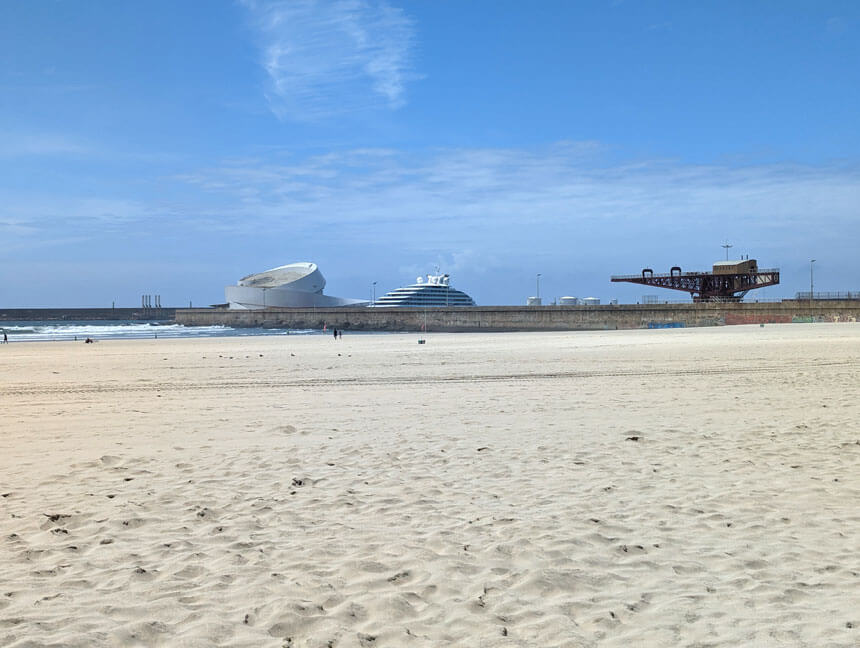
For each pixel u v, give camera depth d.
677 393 13.93
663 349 30.80
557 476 7.18
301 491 6.78
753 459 7.79
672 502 6.14
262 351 39.25
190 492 6.77
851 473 7.04
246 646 3.56
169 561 4.85
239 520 5.82
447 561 4.76
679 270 97.00
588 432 9.68
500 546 5.02
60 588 4.36
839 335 42.00
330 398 14.45
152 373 22.56
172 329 123.00
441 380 18.19
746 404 12.10
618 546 5.01
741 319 81.88
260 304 151.62
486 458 8.12
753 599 4.05
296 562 4.79
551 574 4.48
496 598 4.16
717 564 4.64
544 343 42.03
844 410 11.17
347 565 4.70
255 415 12.05
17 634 3.66
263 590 4.29
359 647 3.55
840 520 5.53
